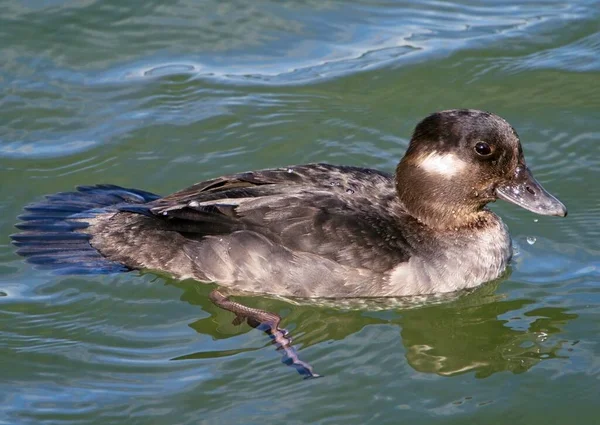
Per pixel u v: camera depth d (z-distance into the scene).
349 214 12.55
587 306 12.65
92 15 18.44
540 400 10.98
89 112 16.31
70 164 15.20
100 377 11.38
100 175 14.99
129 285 12.84
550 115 16.47
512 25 18.64
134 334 12.11
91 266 12.74
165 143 15.73
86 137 15.79
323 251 12.32
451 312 12.80
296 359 11.71
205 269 12.59
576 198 14.78
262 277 12.43
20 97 16.52
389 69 17.55
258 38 18.27
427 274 12.56
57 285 12.85
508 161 12.72
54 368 11.50
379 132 16.09
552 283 13.18
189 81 17.11
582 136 16.00
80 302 12.59
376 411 10.84
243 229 12.45
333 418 10.73
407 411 10.84
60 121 16.09
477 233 13.12
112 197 13.78
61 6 18.56
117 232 13.00
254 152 15.59
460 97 16.89
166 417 10.75
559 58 17.73
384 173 13.85
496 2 19.28
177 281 12.85
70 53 17.58
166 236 12.76
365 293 12.48
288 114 16.42
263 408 10.88
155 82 17.05
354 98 16.89
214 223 12.55
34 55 17.47
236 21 18.62
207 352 11.82
